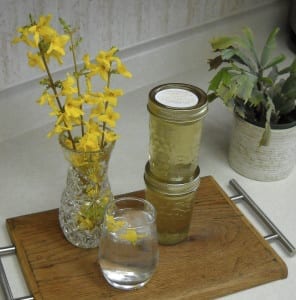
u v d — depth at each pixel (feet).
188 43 4.21
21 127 3.53
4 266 2.72
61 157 3.39
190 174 2.66
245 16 4.54
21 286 2.63
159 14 3.89
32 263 2.66
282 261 2.77
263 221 3.05
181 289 2.60
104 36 3.69
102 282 2.60
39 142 3.49
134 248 2.47
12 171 3.27
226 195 3.13
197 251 2.79
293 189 3.30
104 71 2.40
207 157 3.48
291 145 3.20
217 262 2.74
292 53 4.54
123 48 3.84
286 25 4.78
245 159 3.28
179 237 2.79
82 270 2.65
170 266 2.70
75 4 3.42
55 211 2.96
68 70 3.63
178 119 2.43
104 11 3.59
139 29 3.85
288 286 2.73
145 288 2.59
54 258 2.70
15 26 3.21
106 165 2.63
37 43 2.25
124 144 3.54
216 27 4.36
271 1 4.64
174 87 2.58
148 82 4.12
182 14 4.03
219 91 2.96
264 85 3.16
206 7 4.16
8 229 2.86
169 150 2.55
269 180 3.33
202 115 2.48
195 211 3.02
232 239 2.87
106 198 2.71
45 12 3.31
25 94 3.47
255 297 2.67
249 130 3.15
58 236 2.81
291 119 3.21
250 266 2.73
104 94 2.44
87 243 2.74
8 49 3.25
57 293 2.54
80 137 2.64
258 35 4.69
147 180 2.69
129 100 3.93
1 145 3.44
